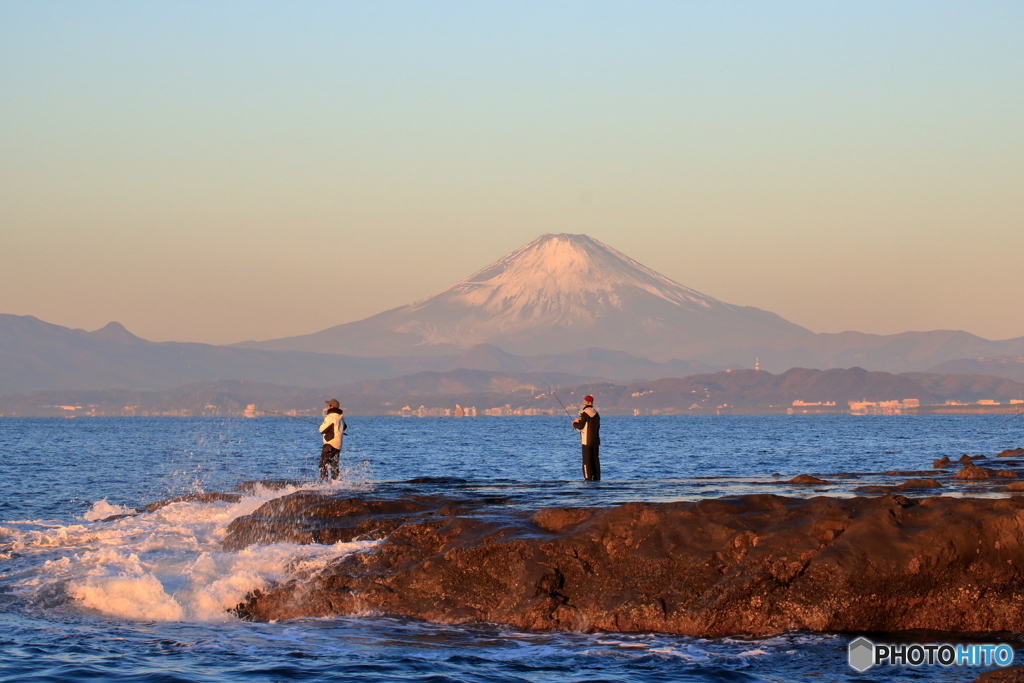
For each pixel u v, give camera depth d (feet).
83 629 93.15
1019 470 179.22
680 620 88.28
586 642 86.58
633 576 92.12
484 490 152.25
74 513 179.52
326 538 115.96
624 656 82.33
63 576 108.99
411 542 104.94
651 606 89.45
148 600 99.30
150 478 276.41
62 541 130.62
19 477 279.28
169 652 85.30
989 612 86.63
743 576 88.79
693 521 95.40
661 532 94.89
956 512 91.61
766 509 99.96
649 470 276.21
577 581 94.32
